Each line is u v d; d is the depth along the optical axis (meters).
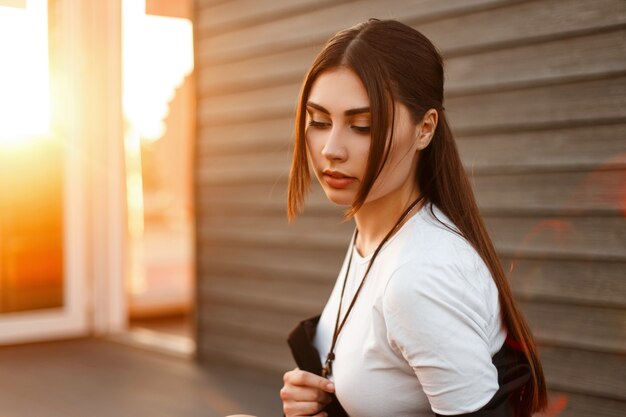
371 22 1.06
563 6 2.53
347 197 1.05
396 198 1.12
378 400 1.07
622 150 2.40
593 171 2.48
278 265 3.79
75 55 4.79
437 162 1.14
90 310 5.00
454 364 0.94
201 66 4.18
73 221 4.88
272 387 3.68
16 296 4.74
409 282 0.97
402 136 1.04
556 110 2.58
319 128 1.07
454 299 0.96
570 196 2.55
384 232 1.14
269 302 3.85
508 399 1.02
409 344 0.97
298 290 3.69
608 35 2.42
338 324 1.16
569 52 2.53
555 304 2.61
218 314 4.16
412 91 1.03
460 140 2.89
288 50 3.65
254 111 3.87
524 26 2.66
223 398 3.51
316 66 1.05
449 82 2.92
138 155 5.55
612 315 2.45
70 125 4.84
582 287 2.53
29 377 3.95
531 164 2.66
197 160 4.25
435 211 1.12
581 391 2.54
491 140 2.79
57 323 4.85
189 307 5.95
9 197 4.72
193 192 4.27
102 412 3.32
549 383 2.62
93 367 4.16
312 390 1.13
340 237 3.47
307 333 1.21
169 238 5.87
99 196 4.99
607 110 2.43
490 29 2.77
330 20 3.42
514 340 1.11
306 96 1.08
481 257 1.09
